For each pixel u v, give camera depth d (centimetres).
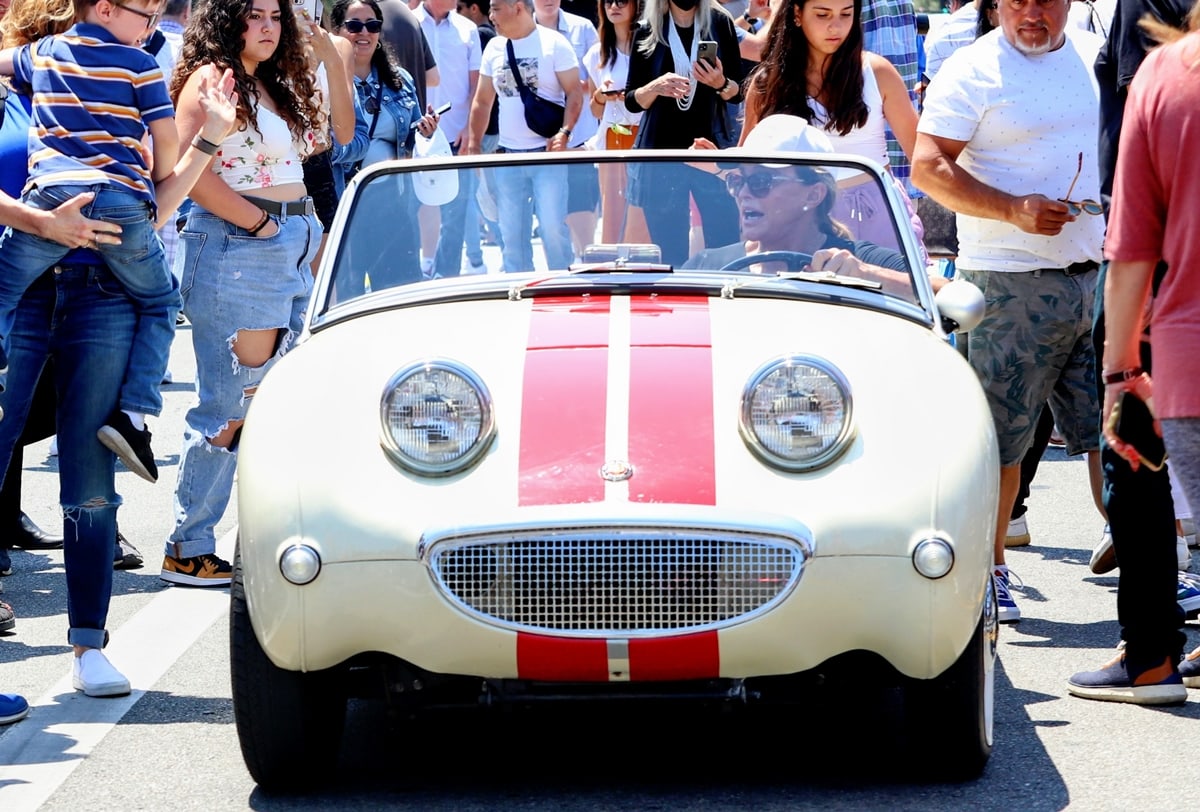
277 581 563
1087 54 830
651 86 1174
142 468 734
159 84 735
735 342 625
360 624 558
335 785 618
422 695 582
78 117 715
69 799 613
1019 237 818
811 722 673
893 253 719
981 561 565
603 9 1285
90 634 740
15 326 731
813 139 792
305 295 955
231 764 648
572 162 734
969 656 580
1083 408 855
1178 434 502
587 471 562
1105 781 607
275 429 596
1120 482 696
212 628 845
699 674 555
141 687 750
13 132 730
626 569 550
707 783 607
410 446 572
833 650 557
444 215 727
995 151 824
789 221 724
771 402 571
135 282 727
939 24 1444
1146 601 698
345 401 602
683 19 1213
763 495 556
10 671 780
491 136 1833
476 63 1880
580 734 666
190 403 1451
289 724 588
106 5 723
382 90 1373
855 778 611
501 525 548
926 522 556
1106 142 769
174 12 1373
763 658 553
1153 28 523
